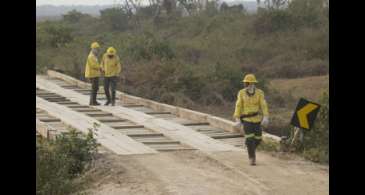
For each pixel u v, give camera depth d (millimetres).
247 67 41281
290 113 27641
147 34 45438
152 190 14078
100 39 51812
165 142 19641
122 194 13812
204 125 22516
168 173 15672
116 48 40344
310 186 14508
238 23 53219
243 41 47906
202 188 14242
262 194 13820
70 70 38344
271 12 50469
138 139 20109
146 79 32531
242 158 17422
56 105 26688
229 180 15023
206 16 60531
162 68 32906
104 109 25766
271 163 16844
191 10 67125
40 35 51812
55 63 41094
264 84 32250
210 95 31094
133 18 70062
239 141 19891
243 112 16531
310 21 49750
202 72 33406
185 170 16016
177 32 57969
